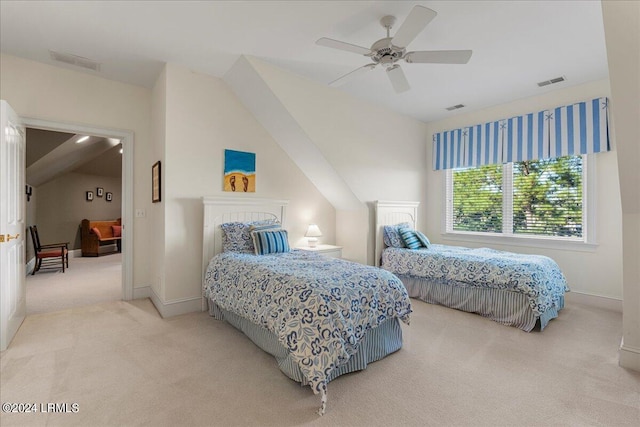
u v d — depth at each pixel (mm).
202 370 2146
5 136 2404
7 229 2436
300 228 4375
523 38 2691
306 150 3932
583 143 3570
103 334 2721
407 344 2588
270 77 3295
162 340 2615
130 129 3725
